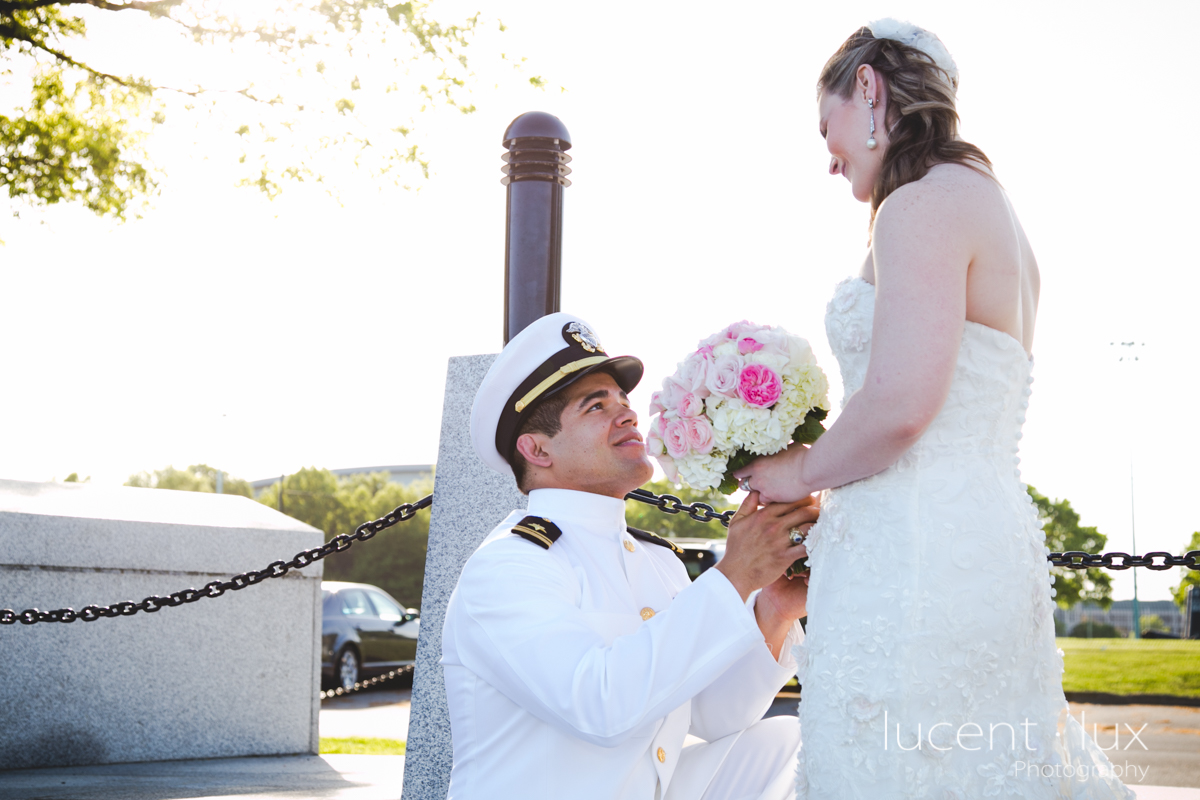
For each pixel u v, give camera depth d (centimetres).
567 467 246
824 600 199
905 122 200
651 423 221
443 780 366
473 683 229
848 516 197
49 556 641
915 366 180
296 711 741
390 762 693
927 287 183
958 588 186
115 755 661
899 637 186
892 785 185
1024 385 200
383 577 4262
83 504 681
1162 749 807
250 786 571
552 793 218
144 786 563
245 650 721
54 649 643
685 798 243
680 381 214
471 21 954
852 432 189
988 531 188
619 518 253
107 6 920
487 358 387
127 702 668
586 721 206
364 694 1489
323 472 4650
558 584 226
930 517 188
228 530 717
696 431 211
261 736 723
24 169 948
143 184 976
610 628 228
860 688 189
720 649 208
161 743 678
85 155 956
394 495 4416
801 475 204
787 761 254
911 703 185
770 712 1045
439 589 380
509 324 374
